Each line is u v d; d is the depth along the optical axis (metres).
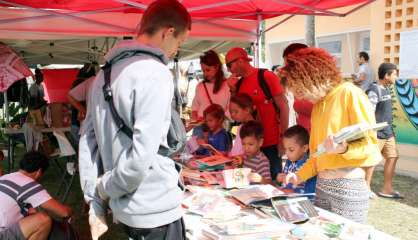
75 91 4.99
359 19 8.70
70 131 5.49
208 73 4.09
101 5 4.02
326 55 1.94
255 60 5.43
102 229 1.45
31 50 7.44
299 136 2.38
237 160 2.89
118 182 1.30
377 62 6.25
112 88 1.37
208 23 5.03
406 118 5.73
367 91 4.70
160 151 1.41
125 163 1.28
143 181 1.36
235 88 3.69
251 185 2.35
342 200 1.93
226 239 1.63
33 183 2.75
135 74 1.32
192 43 7.27
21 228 2.53
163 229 1.41
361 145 1.80
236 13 4.78
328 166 1.93
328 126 1.91
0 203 2.58
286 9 4.48
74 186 5.55
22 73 5.41
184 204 2.05
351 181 1.92
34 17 4.29
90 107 1.51
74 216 4.28
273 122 3.48
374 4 6.18
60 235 2.74
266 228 1.73
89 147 1.51
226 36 5.22
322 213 1.92
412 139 5.71
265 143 3.48
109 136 1.40
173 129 1.45
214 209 1.98
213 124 3.54
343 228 1.72
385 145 4.70
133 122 1.34
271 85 3.45
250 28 5.31
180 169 1.53
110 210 1.57
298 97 2.01
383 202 4.62
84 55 8.44
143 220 1.37
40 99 8.29
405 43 5.64
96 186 1.47
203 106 4.17
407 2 5.66
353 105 1.85
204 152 3.41
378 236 1.67
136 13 4.71
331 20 9.44
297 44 3.10
